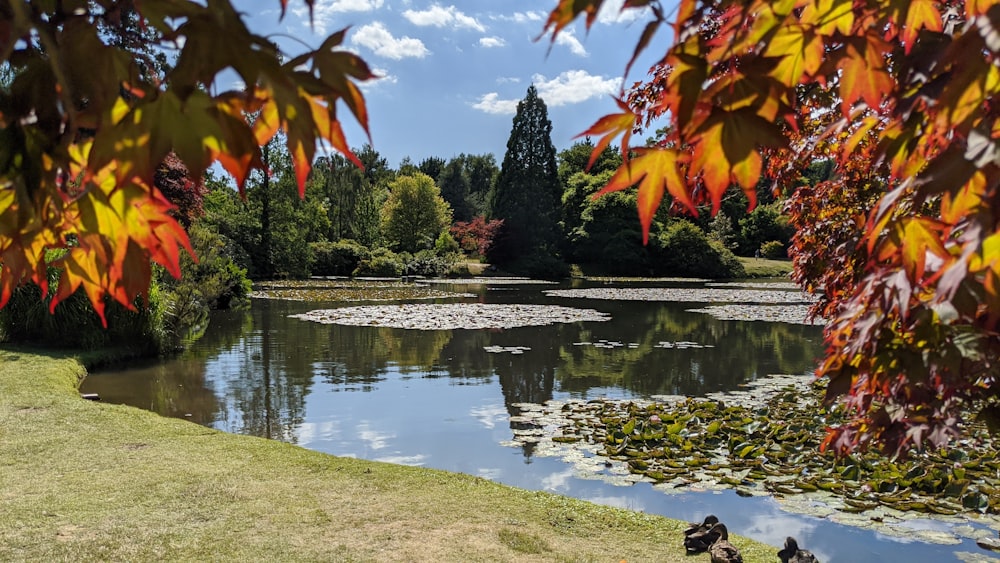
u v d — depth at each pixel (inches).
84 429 216.2
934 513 172.2
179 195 523.2
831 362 61.6
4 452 190.1
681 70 29.0
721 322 630.5
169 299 432.8
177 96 22.6
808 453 218.7
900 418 55.7
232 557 127.6
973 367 46.2
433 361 406.3
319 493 165.0
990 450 219.3
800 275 132.0
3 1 22.0
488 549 134.9
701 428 251.1
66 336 371.2
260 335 502.9
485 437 244.5
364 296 879.7
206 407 287.7
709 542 140.3
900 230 39.8
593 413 281.4
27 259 30.0
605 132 32.8
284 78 23.1
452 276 1518.2
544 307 761.0
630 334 539.8
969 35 29.7
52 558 124.8
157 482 168.7
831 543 155.8
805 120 102.1
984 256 29.4
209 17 22.6
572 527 149.9
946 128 33.3
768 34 30.7
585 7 24.8
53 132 24.3
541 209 1628.9
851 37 33.8
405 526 145.6
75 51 23.5
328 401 300.8
